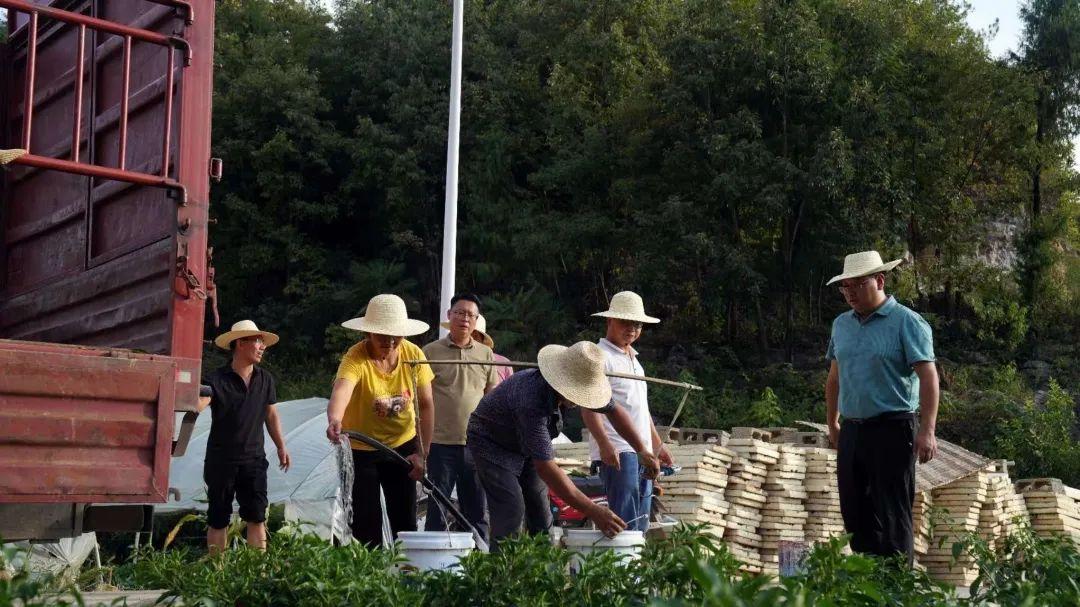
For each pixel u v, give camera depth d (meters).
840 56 31.73
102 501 4.54
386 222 39.47
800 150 31.83
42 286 7.07
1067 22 34.72
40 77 7.52
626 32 37.69
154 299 5.75
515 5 41.28
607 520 5.67
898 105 32.03
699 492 13.12
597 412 6.77
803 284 32.75
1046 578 4.78
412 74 39.34
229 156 38.94
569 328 35.00
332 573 4.38
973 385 30.41
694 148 31.95
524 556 4.39
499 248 36.06
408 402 7.63
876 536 7.19
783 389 30.48
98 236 6.56
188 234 5.22
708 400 30.41
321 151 38.78
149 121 6.06
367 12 41.81
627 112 33.62
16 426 4.38
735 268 30.31
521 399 6.27
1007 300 33.00
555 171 34.94
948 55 33.25
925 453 7.07
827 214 30.62
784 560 5.38
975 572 14.81
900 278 32.81
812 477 14.39
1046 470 25.86
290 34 44.41
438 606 4.46
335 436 7.11
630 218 35.34
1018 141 34.19
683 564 4.10
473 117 37.59
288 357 36.97
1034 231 34.19
